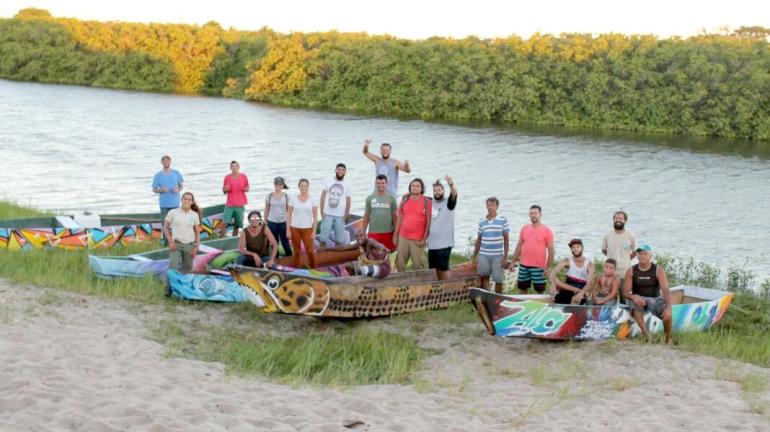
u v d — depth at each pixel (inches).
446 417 318.3
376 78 3063.5
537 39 2866.6
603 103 2711.6
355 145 1948.8
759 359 445.4
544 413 331.6
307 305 464.4
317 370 398.9
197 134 2076.8
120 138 1918.1
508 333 439.5
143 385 322.7
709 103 2566.4
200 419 289.0
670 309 456.8
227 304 507.2
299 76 3211.1
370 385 373.4
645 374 397.4
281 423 291.7
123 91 3521.2
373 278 509.0
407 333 470.0
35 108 2571.4
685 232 1107.3
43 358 343.0
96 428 268.8
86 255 602.9
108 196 1174.3
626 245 494.0
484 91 2856.8
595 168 1705.2
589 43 2775.6
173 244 525.3
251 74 3432.6
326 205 593.9
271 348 408.5
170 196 671.1
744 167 1798.7
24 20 3892.7
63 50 3742.6
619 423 320.8
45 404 287.1
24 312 422.0
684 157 1955.0
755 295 687.1
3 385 302.8
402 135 2236.7
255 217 521.3
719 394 367.2
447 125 2593.5
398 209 540.7
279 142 1963.6
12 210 825.5
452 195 519.8
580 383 381.4
